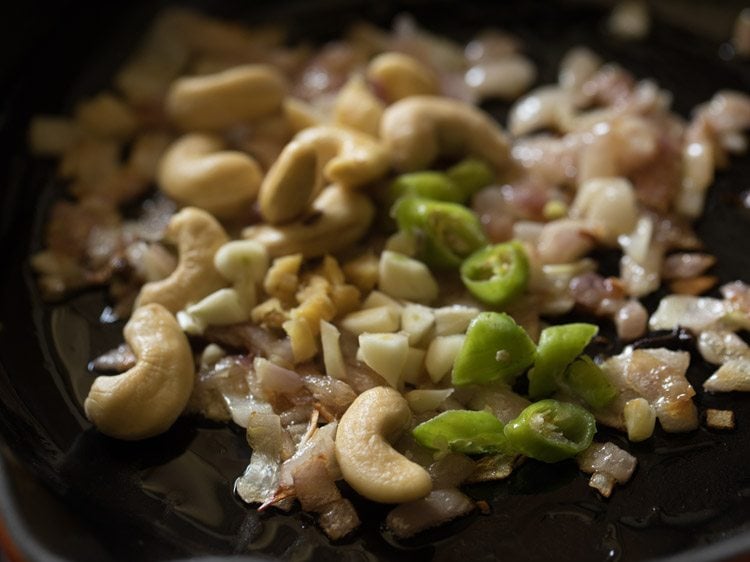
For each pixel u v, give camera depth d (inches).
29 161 11.1
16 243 10.4
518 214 10.2
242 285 9.3
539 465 8.5
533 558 8.1
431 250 9.5
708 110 11.2
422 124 10.2
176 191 10.2
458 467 8.4
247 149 10.8
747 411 8.8
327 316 9.1
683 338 9.3
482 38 12.2
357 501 8.3
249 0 12.7
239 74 10.8
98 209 10.6
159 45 12.2
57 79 11.7
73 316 9.8
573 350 8.7
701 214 10.3
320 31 12.5
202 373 9.1
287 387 8.8
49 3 11.9
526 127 11.2
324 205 9.7
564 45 12.2
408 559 8.1
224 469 8.6
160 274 9.8
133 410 8.6
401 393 8.8
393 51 12.1
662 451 8.6
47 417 9.0
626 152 10.5
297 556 8.1
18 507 7.7
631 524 8.2
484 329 8.6
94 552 7.8
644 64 11.9
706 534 8.1
